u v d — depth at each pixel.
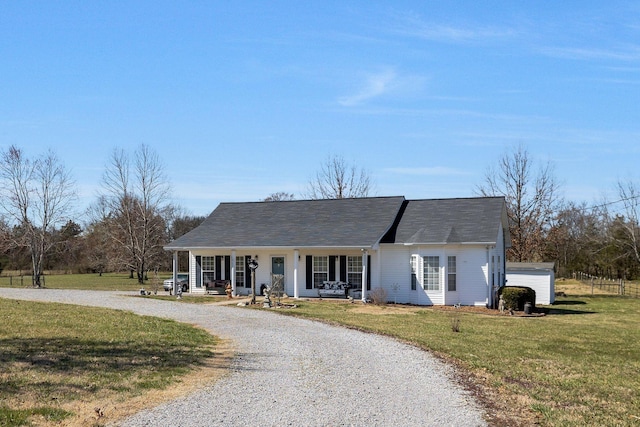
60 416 8.66
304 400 10.16
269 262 34.88
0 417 8.35
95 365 12.27
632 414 10.13
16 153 48.50
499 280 35.06
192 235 36.47
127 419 8.74
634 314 30.83
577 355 16.83
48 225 49.78
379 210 35.31
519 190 48.88
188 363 13.16
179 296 33.22
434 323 23.25
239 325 20.95
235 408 9.53
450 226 32.56
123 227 56.56
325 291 33.06
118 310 24.70
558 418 9.43
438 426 8.74
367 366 13.47
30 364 11.98
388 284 32.56
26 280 57.50
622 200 60.09
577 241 70.19
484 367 13.77
